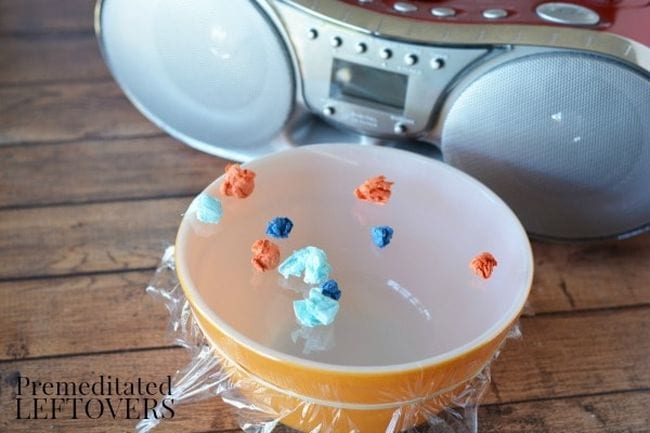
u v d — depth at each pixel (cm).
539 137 72
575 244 80
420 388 61
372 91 75
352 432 65
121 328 73
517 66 69
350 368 60
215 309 68
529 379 71
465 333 69
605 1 72
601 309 75
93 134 88
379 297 72
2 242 78
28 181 83
